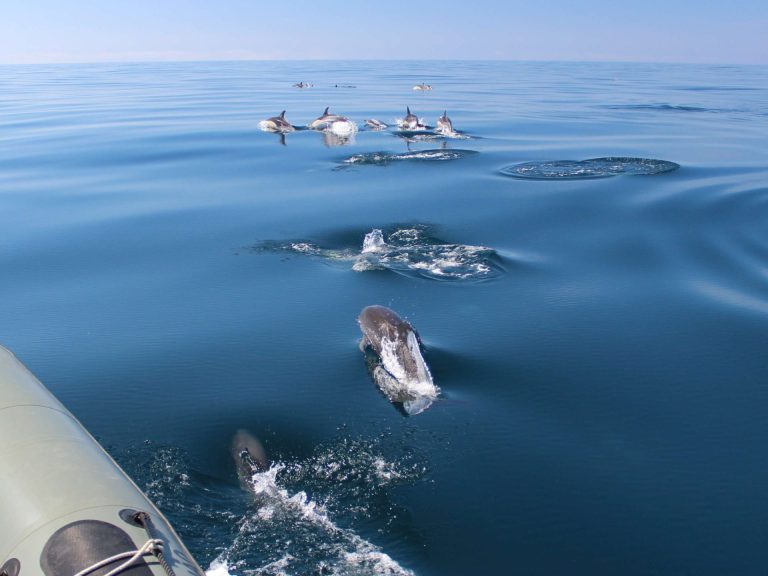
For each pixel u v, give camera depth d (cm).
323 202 3478
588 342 1859
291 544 1088
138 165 4691
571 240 2797
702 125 6806
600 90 12419
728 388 1636
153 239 2872
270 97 10788
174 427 1431
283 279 2355
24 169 4538
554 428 1441
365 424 1430
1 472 900
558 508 1196
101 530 789
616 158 4634
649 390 1616
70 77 18425
